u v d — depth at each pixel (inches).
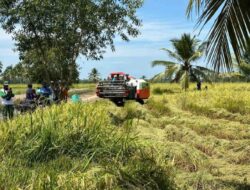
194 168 344.5
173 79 1660.9
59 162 289.0
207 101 919.7
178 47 1615.4
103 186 252.8
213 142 459.8
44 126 327.9
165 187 277.0
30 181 251.0
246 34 293.0
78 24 628.4
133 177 266.4
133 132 391.5
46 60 677.3
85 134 324.2
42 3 604.1
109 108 569.6
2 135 323.6
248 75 1679.4
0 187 244.1
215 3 292.2
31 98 616.7
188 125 585.0
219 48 301.1
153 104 831.1
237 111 781.9
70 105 402.3
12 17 622.2
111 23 644.7
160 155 306.3
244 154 405.1
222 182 317.4
